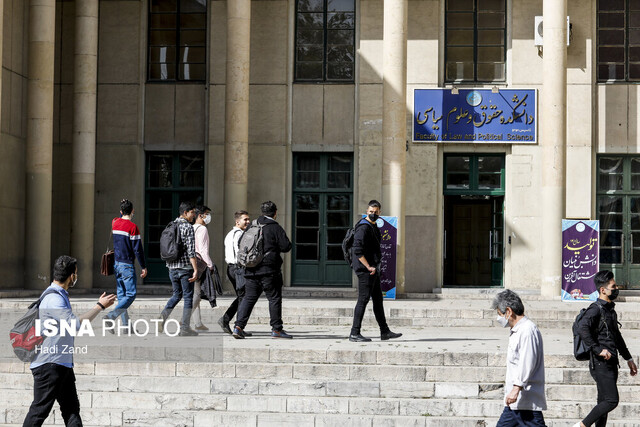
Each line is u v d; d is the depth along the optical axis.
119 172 20.83
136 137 20.81
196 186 20.91
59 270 7.99
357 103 20.50
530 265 20.12
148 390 10.23
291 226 20.62
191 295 12.60
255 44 20.69
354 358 10.94
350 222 20.61
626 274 20.22
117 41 20.95
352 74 20.69
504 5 20.56
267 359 10.97
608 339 8.53
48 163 18.83
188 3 21.03
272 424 9.57
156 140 20.86
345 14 20.73
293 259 20.66
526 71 20.23
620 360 10.90
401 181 18.73
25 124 19.75
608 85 20.16
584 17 20.11
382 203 18.88
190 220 12.74
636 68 20.28
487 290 19.66
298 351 10.98
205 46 20.97
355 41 20.66
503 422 7.77
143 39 20.95
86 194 19.67
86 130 19.66
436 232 20.28
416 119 20.27
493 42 20.55
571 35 20.11
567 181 20.08
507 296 7.80
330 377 10.52
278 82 20.61
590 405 9.76
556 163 18.47
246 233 12.47
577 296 17.64
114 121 20.88
